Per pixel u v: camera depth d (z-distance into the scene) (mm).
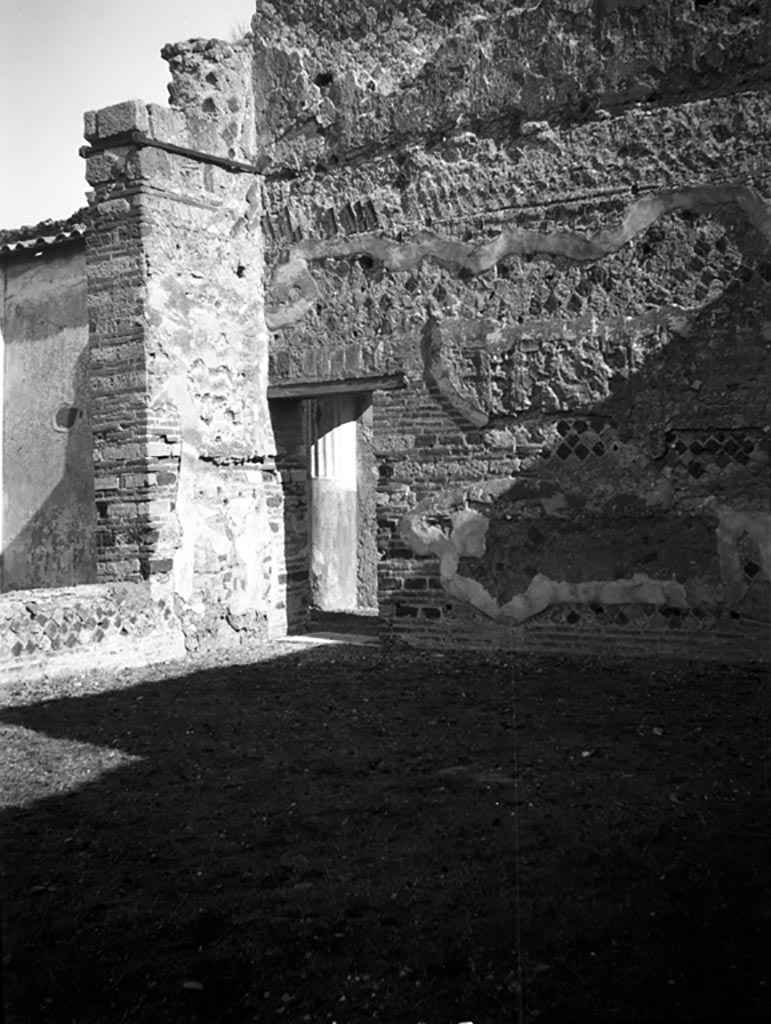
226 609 10469
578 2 9258
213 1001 3035
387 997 3018
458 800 4957
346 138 10445
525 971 3129
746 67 8641
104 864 4176
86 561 13570
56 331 13867
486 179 9719
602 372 9172
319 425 15430
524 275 9539
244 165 10773
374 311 10320
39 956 3312
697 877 3832
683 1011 2904
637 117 9039
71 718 7082
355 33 10406
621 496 9086
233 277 10695
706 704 7051
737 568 8625
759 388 8570
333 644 10445
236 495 10688
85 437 13602
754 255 8617
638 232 9047
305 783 5375
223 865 4152
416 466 10031
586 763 5570
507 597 9555
